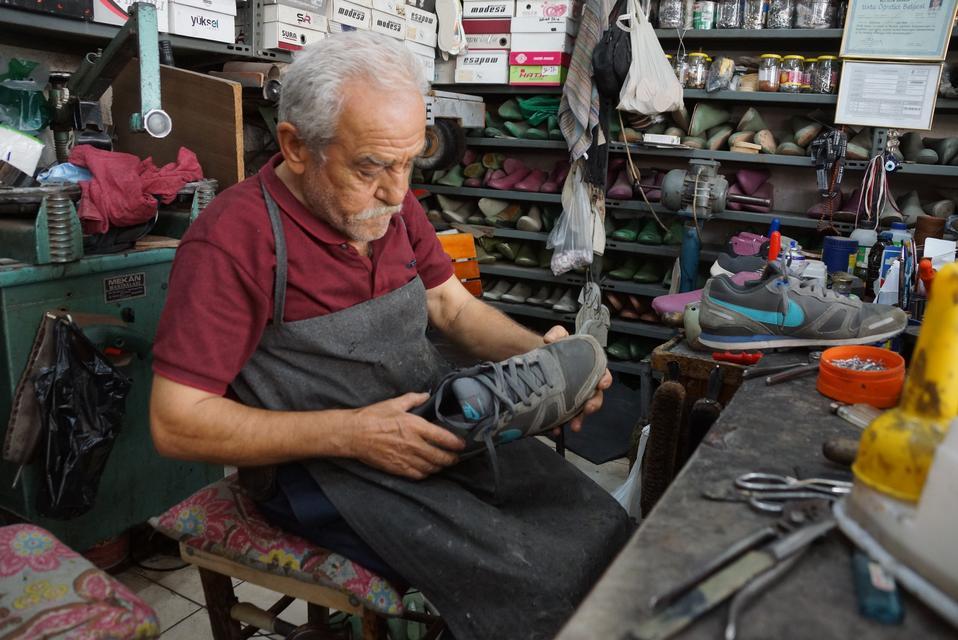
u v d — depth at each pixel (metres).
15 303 1.55
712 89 3.19
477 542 1.02
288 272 1.06
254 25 2.50
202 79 2.00
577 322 3.46
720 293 1.34
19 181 1.61
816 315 1.26
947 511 0.50
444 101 3.16
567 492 1.19
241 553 1.11
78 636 0.77
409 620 1.39
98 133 1.92
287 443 1.01
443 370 1.29
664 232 3.46
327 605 1.09
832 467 0.75
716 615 0.51
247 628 1.28
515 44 3.39
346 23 2.80
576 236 3.35
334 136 0.96
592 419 3.04
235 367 1.03
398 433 1.01
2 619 0.79
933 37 2.80
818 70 3.10
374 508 1.04
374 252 1.15
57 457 1.55
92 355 1.59
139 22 1.57
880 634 0.49
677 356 1.69
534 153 4.00
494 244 3.77
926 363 0.57
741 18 3.21
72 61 2.38
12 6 1.80
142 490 1.91
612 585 0.54
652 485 1.62
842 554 0.58
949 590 0.50
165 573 1.93
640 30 3.05
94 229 1.64
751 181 3.31
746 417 0.89
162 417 0.99
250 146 2.81
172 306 1.01
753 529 0.62
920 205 3.08
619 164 3.51
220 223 1.02
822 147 2.96
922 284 1.83
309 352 1.10
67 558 0.90
